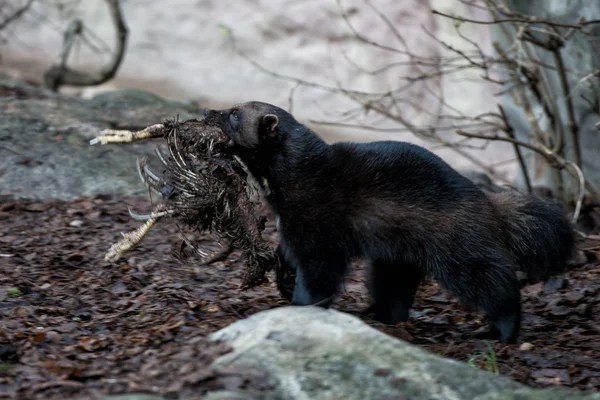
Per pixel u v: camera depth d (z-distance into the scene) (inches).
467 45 1180.5
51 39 1416.1
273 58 1365.7
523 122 677.3
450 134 1166.3
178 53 1405.0
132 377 258.8
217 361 259.0
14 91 719.1
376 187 341.4
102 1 1413.6
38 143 605.3
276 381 245.8
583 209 589.3
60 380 262.4
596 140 613.9
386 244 343.9
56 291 387.2
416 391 245.3
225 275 425.1
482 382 252.1
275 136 345.4
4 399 247.0
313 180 343.3
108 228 497.0
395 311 368.5
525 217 359.9
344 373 250.8
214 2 1389.0
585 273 446.0
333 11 1322.6
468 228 341.7
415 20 1270.9
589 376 311.7
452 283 345.1
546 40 583.2
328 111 1304.1
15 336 315.9
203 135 339.0
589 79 584.7
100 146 613.9
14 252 444.1
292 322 274.1
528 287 435.2
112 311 362.6
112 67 958.4
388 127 1221.1
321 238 342.3
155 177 339.6
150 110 706.2
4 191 551.5
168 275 417.7
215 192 328.8
